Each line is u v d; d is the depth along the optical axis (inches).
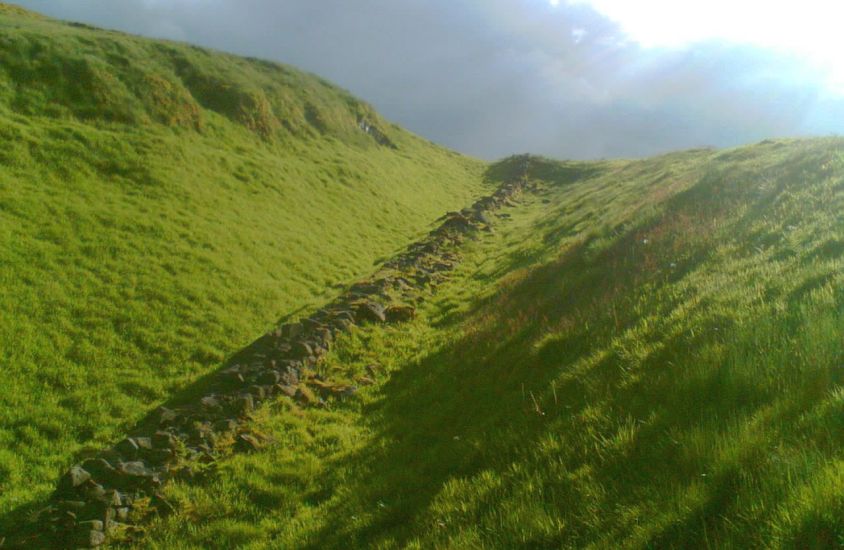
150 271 691.4
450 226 1163.3
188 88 1330.0
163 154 1013.8
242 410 438.6
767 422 179.8
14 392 451.5
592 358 314.8
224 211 942.4
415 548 207.5
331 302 725.9
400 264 885.2
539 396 308.0
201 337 600.7
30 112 969.5
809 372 199.5
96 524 313.0
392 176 1594.5
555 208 1358.3
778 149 878.4
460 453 287.1
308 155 1408.7
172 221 836.6
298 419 433.1
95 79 1098.7
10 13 1624.0
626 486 186.2
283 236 946.7
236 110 1350.9
